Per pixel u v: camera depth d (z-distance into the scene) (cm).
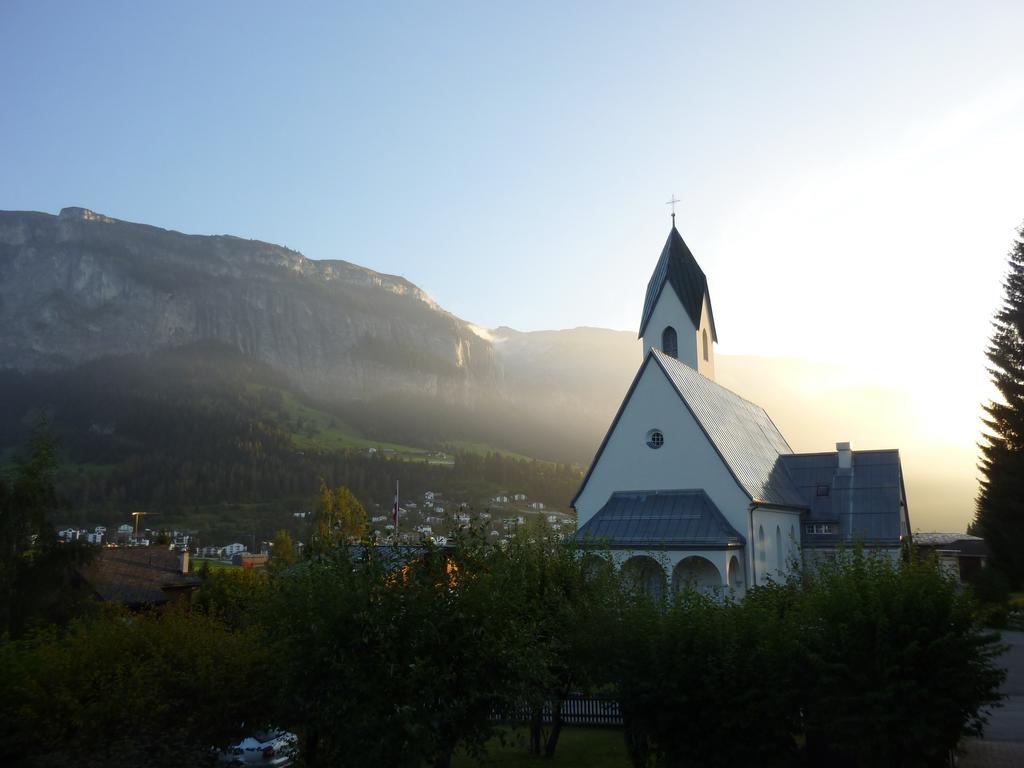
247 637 2038
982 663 1825
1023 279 6925
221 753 2022
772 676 1819
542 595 2436
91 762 1647
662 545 3669
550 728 2930
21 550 3997
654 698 1869
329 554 1816
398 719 1570
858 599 1838
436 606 1686
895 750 1823
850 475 5378
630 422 4525
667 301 5638
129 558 6569
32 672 1741
